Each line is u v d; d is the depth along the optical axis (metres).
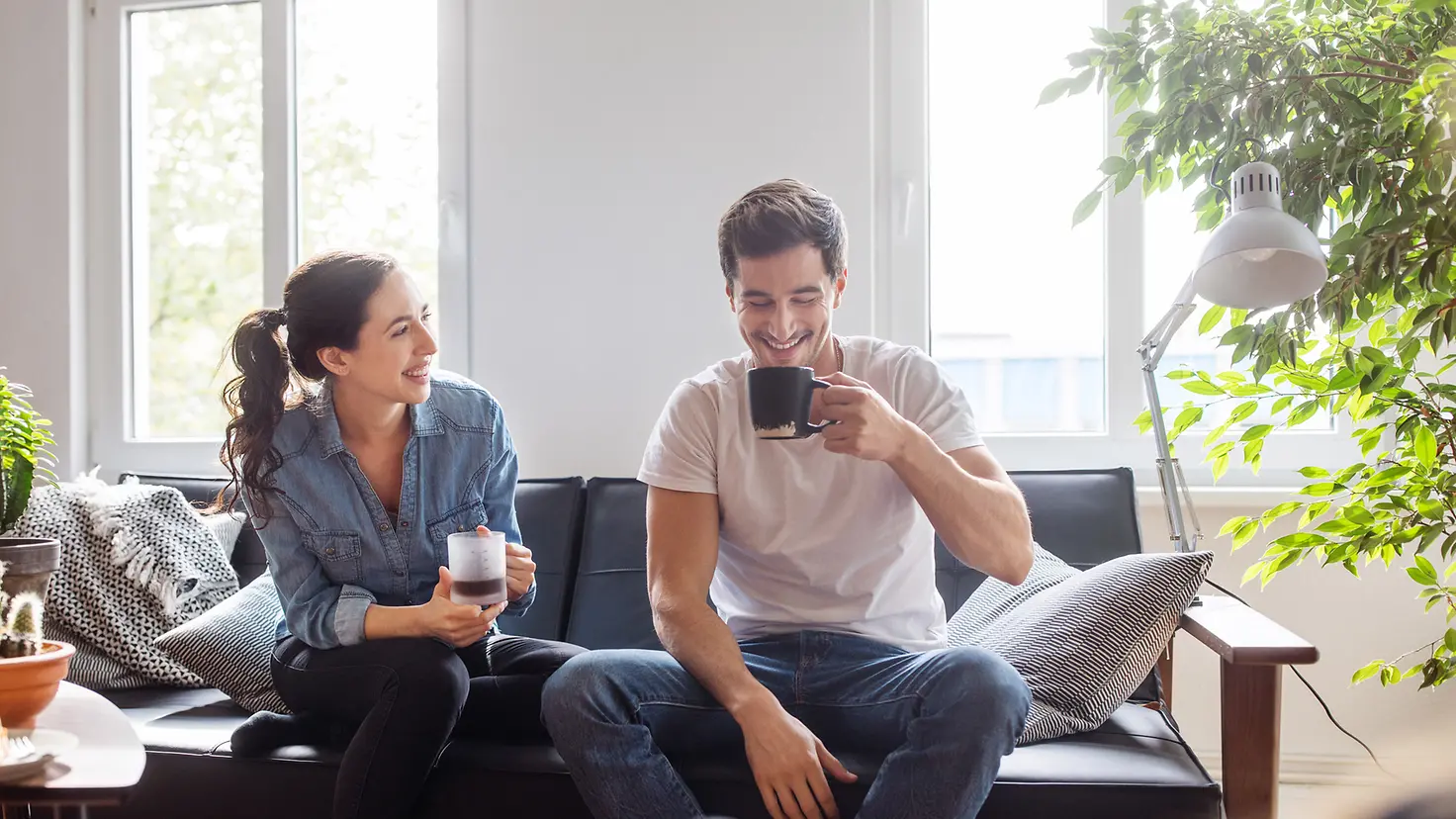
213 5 2.77
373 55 2.67
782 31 2.41
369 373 1.63
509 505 1.80
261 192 2.73
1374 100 1.66
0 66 2.78
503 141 2.50
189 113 2.79
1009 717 1.24
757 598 1.54
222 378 2.75
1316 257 1.36
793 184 1.51
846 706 1.39
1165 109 1.69
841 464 1.51
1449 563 2.22
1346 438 2.33
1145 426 1.92
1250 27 1.65
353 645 1.56
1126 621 1.57
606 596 2.02
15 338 2.77
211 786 1.55
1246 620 1.55
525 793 1.46
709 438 1.54
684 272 2.43
